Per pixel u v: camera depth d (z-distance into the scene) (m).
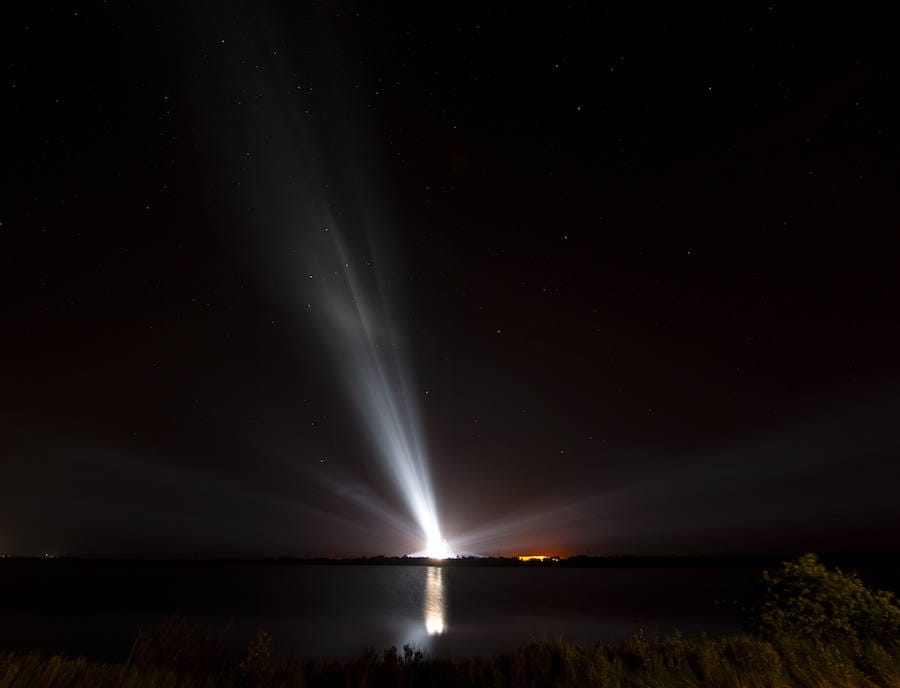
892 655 8.71
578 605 40.88
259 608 39.22
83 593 54.84
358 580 90.69
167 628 9.95
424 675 9.17
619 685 8.08
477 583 81.12
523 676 8.39
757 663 8.43
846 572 10.36
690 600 45.09
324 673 9.25
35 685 7.05
